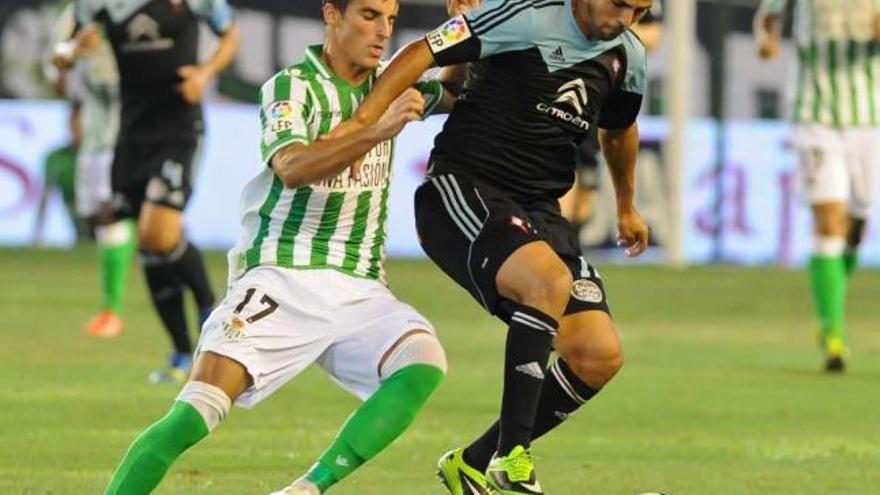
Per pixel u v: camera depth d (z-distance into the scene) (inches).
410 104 677.3
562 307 743.7
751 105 2418.8
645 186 2397.9
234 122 2294.5
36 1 2268.7
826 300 1422.2
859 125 1471.5
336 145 685.9
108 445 971.3
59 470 888.3
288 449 976.9
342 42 726.5
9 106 2288.4
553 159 784.9
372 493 843.4
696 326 1733.5
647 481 893.2
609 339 776.9
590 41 767.1
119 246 1581.0
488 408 1162.6
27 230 2320.4
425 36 751.1
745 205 2412.6
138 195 1337.4
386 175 739.4
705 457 977.5
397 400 711.7
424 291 1978.3
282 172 695.7
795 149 1482.5
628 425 1101.7
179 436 693.3
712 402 1213.1
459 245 767.1
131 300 1883.6
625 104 804.0
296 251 725.3
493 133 776.3
